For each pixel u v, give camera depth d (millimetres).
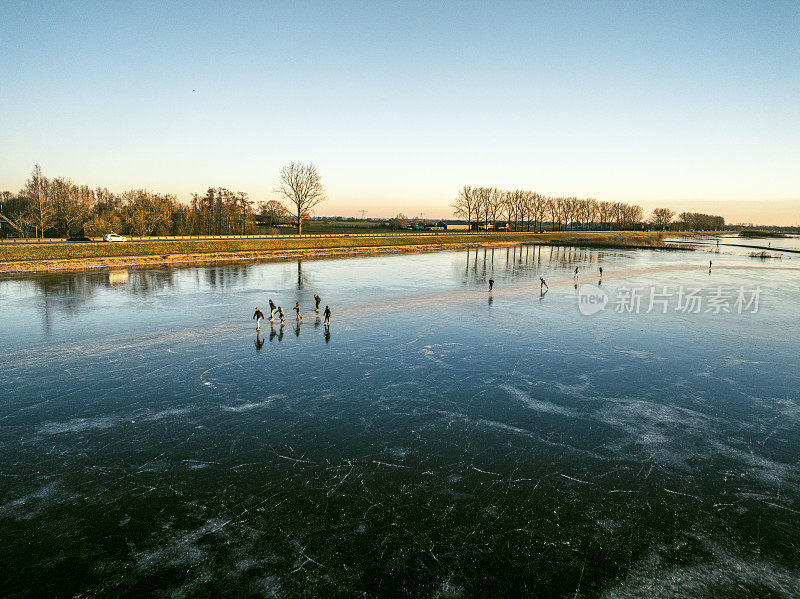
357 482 16469
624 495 15930
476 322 40250
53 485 15906
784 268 89625
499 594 11789
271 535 13758
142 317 39375
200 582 12016
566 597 11742
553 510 15117
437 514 14820
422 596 11695
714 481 16844
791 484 16703
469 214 186875
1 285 52938
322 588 11883
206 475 16703
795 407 23141
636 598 11742
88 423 20422
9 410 21562
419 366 28641
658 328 38812
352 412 22094
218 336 34312
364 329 37344
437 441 19438
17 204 132500
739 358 30844
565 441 19594
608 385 25906
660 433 20359
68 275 61688
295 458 17953
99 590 11680
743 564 12922
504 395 24375
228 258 87000
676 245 159000
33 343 31625
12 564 12445
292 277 65562
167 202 117188
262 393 24141
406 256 103500
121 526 14000
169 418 21078
